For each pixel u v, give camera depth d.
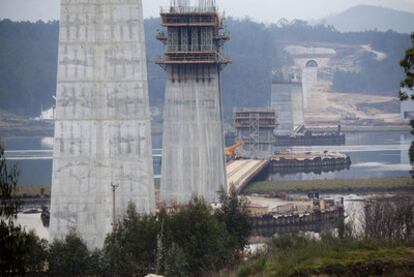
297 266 195.38
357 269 190.00
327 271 190.75
